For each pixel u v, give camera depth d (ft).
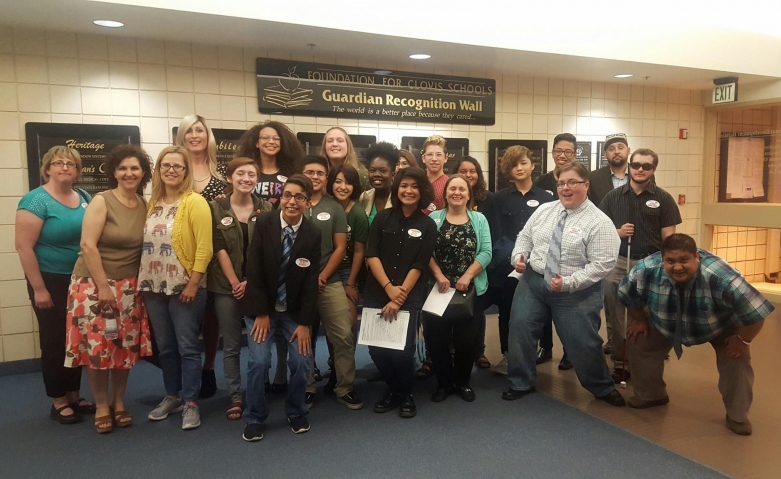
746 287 9.05
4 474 8.38
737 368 9.52
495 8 14.44
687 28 17.22
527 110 18.97
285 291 9.39
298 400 9.70
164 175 9.59
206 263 9.70
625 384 12.00
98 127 13.37
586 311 10.59
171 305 9.77
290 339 9.55
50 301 9.84
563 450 9.01
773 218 20.75
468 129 18.10
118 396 10.05
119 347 9.53
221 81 14.69
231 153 14.85
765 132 21.50
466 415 10.46
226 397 11.45
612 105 20.51
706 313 9.41
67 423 10.16
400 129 17.13
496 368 13.05
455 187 11.02
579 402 11.12
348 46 14.53
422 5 13.61
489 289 12.55
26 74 12.74
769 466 8.45
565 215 10.82
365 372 12.95
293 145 11.75
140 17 11.82
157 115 14.03
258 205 10.53
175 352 10.23
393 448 9.11
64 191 10.11
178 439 9.48
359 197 11.83
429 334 10.92
